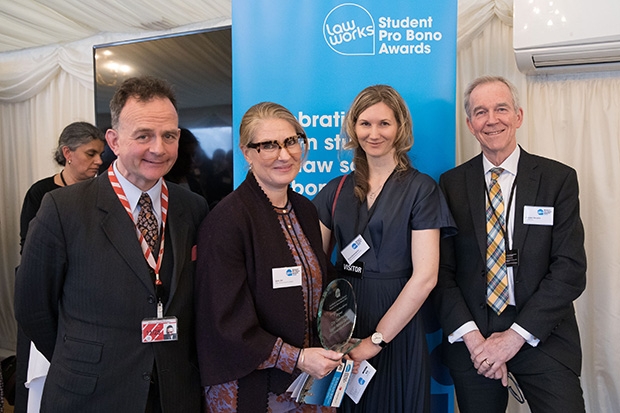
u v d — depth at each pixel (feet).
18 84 13.76
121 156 4.39
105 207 4.47
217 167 10.07
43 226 4.39
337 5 7.15
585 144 9.14
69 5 10.70
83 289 4.36
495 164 6.50
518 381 6.53
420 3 7.07
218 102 9.95
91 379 4.27
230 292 4.57
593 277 9.13
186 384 4.67
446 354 6.84
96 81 11.08
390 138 5.98
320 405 5.15
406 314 5.64
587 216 9.17
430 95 7.17
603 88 8.94
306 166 7.38
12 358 11.84
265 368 4.69
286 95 7.31
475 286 6.31
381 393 6.02
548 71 8.89
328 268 5.78
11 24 11.84
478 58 9.82
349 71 7.21
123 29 12.00
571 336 6.24
